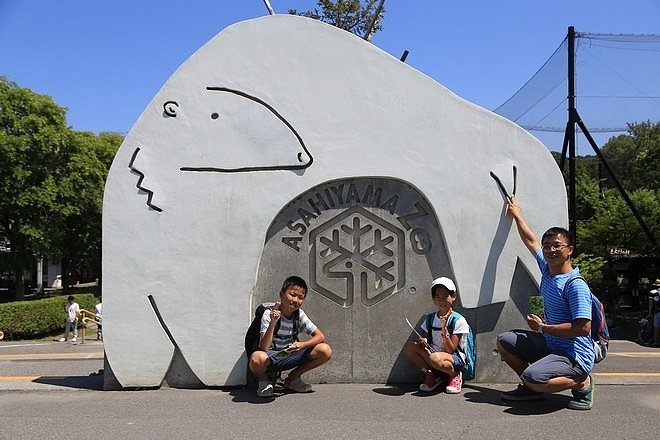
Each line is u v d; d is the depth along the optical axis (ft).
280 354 16.98
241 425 14.60
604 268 63.10
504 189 18.95
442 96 19.19
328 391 18.04
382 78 19.13
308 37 19.15
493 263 18.86
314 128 18.97
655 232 59.62
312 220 19.11
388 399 17.04
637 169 81.61
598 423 14.65
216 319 18.57
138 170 18.58
